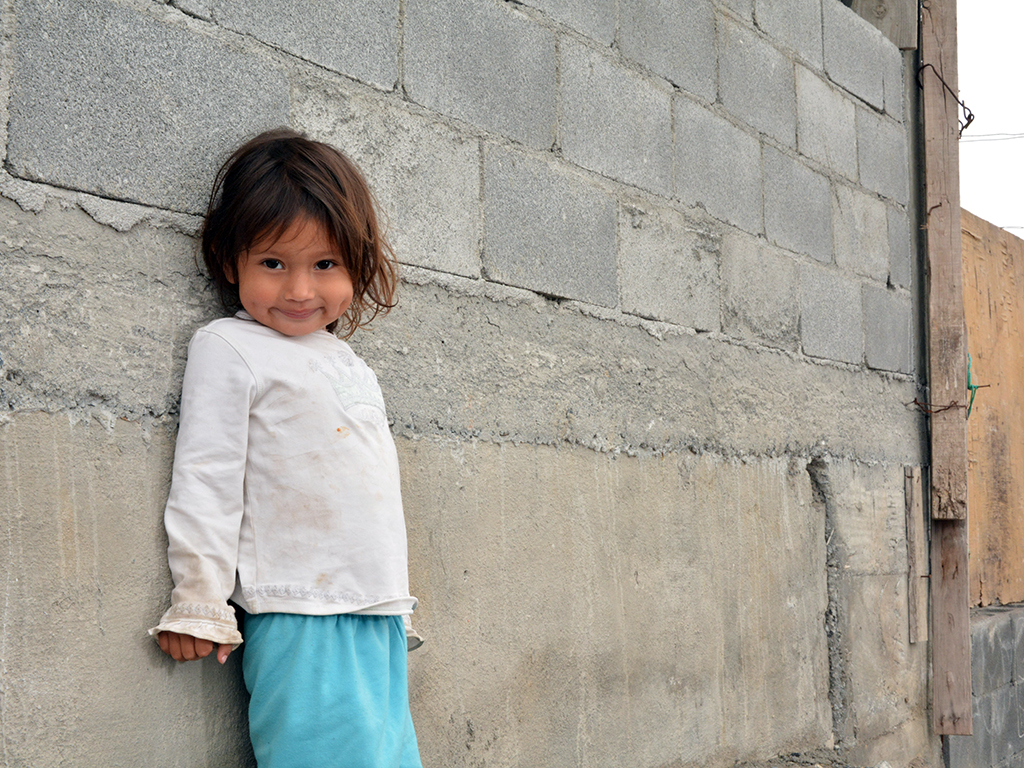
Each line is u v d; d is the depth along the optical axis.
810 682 3.53
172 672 1.71
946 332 4.37
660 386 2.93
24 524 1.53
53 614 1.55
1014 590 5.80
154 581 1.69
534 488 2.48
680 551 2.96
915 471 4.30
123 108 1.69
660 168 2.98
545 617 2.48
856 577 3.82
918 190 4.52
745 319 3.32
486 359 2.37
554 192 2.59
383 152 2.15
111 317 1.66
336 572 1.73
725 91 3.30
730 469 3.20
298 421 1.74
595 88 2.75
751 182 3.39
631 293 2.84
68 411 1.59
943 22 4.50
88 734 1.59
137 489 1.68
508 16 2.49
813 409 3.66
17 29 1.54
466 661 2.26
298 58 1.99
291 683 1.68
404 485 2.15
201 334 1.74
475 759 2.27
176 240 1.77
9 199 1.53
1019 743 5.04
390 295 1.96
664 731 2.85
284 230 1.71
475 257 2.36
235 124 1.87
